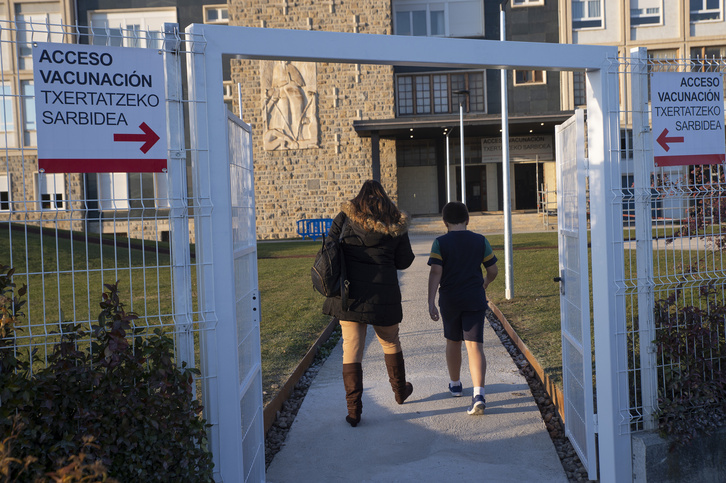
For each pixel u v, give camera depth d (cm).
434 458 398
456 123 2942
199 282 302
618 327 348
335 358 677
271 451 424
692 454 348
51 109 273
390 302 434
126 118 284
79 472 196
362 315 429
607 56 346
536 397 512
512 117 2922
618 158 349
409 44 323
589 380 362
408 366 625
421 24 3391
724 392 354
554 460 392
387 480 371
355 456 406
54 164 272
